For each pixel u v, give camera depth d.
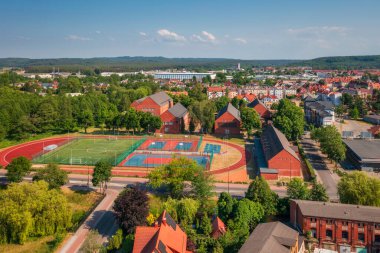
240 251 62.84
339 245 74.19
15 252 78.25
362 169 125.75
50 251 77.62
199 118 187.25
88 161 137.75
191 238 75.62
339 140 132.88
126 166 132.12
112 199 102.62
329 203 80.50
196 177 95.88
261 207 86.31
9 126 174.12
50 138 181.38
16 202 83.75
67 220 85.94
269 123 199.50
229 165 134.75
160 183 98.38
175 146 162.75
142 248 62.69
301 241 72.75
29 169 113.19
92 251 74.19
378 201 83.31
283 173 120.06
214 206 89.31
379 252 72.31
